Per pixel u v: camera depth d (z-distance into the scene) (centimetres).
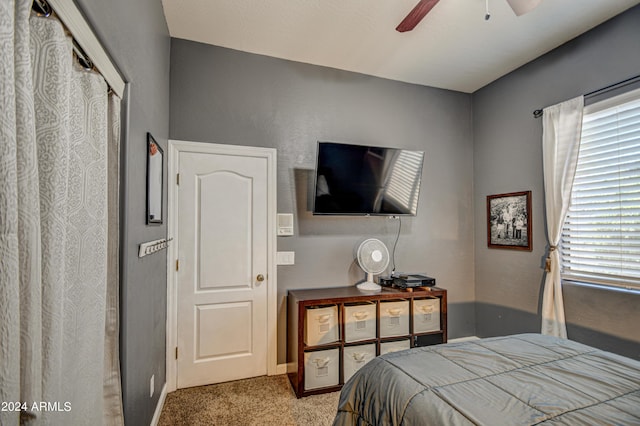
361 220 300
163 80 220
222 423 197
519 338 168
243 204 263
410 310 264
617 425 91
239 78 265
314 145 287
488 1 207
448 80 321
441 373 125
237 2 211
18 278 62
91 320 98
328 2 211
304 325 235
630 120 214
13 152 60
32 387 66
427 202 327
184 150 248
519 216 290
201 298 250
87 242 96
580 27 235
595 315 227
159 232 204
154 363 191
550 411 98
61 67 78
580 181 246
